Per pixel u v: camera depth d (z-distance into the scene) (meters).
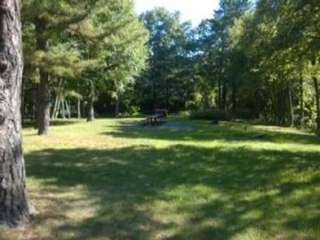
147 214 6.79
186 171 10.07
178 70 68.62
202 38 62.72
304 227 6.29
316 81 32.25
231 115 48.84
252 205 7.25
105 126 28.17
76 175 9.56
